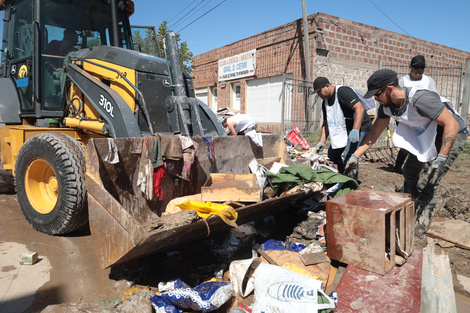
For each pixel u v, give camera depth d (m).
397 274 2.40
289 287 1.97
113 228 2.39
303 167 3.55
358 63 12.12
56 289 2.54
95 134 3.97
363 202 2.59
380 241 2.38
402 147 2.97
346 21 11.68
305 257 2.71
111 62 3.81
